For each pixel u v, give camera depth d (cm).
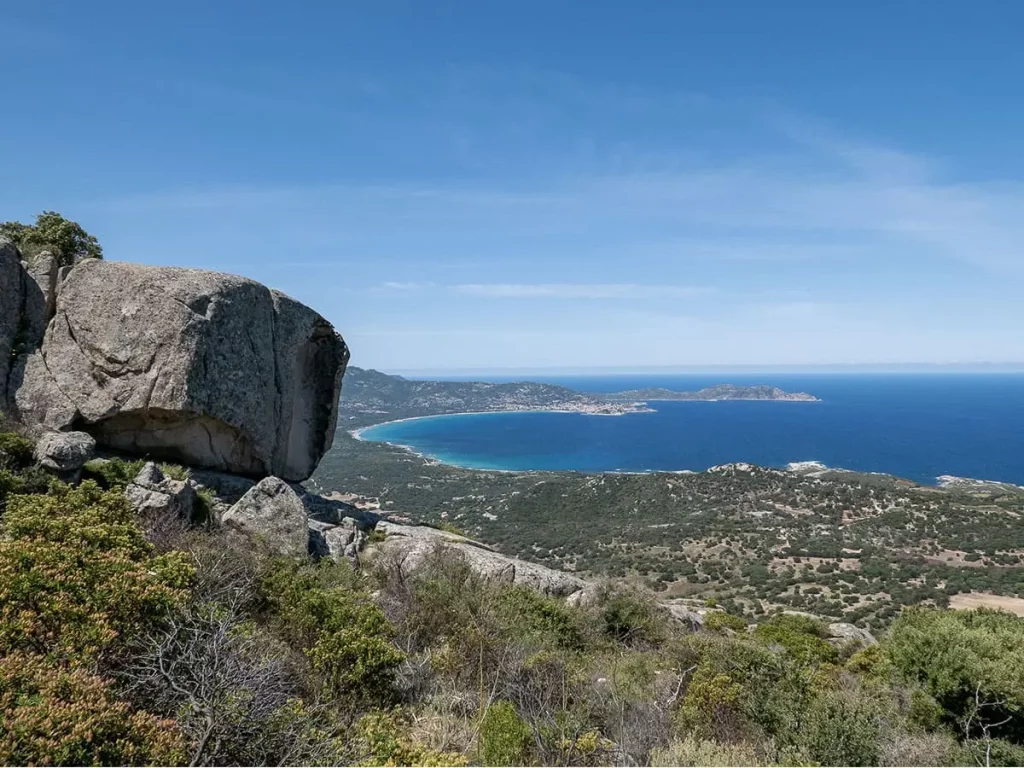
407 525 2070
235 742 508
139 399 1493
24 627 513
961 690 993
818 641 1761
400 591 1228
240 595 891
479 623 1073
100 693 455
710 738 779
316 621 852
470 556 1769
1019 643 1136
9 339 1492
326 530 1666
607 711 802
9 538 713
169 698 543
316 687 720
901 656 1185
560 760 640
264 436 1736
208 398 1557
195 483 1505
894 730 841
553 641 1230
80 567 625
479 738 684
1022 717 973
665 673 1093
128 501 1085
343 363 2136
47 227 1844
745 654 1054
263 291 1794
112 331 1532
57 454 1188
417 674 854
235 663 581
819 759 722
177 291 1559
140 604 611
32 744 388
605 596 1691
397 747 568
